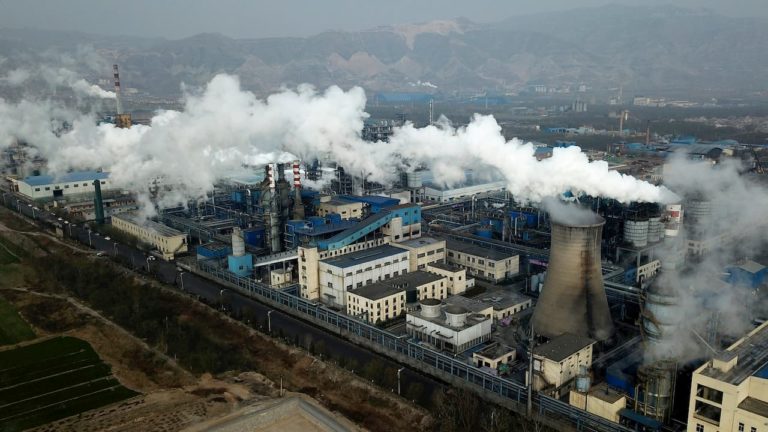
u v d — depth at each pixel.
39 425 64.12
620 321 91.50
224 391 72.00
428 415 65.75
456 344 80.81
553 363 68.31
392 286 98.94
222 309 96.94
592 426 62.56
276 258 114.38
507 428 61.66
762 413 51.75
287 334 89.69
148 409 67.50
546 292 82.06
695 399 56.28
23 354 81.50
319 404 69.69
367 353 84.19
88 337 86.88
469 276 116.44
